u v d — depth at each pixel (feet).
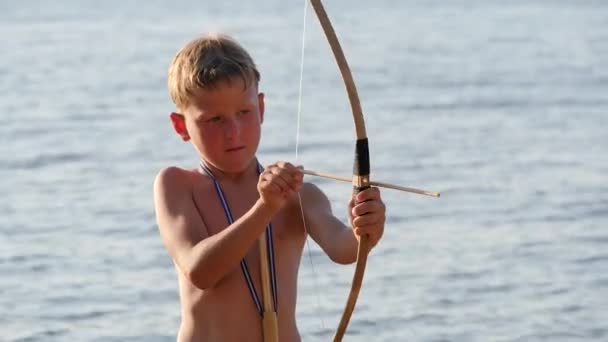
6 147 72.13
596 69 111.55
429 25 170.50
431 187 57.57
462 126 78.64
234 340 18.94
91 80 109.40
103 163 66.28
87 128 80.18
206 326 19.03
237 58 18.62
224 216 19.27
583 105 88.22
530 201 53.67
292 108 88.89
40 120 84.23
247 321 19.03
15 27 169.58
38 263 43.91
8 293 39.81
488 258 43.55
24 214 52.85
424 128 77.87
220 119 18.61
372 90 99.35
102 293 39.83
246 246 17.53
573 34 150.20
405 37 151.43
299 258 19.93
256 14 190.80
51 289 40.34
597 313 36.76
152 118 84.94
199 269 17.85
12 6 213.87
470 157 66.39
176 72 18.80
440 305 37.70
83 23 176.24
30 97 97.60
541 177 59.77
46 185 60.03
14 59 127.34
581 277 40.86
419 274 41.29
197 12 198.29
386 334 34.88
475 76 107.86
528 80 104.27
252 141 18.86
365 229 17.46
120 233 48.80
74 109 90.12
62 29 165.37
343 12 200.75
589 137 73.26
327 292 38.91
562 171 61.57
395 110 86.94
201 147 18.86
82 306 38.37
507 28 162.61
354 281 17.92
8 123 82.79
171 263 43.70
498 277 40.96
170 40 148.87
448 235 47.19
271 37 150.20
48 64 122.72
